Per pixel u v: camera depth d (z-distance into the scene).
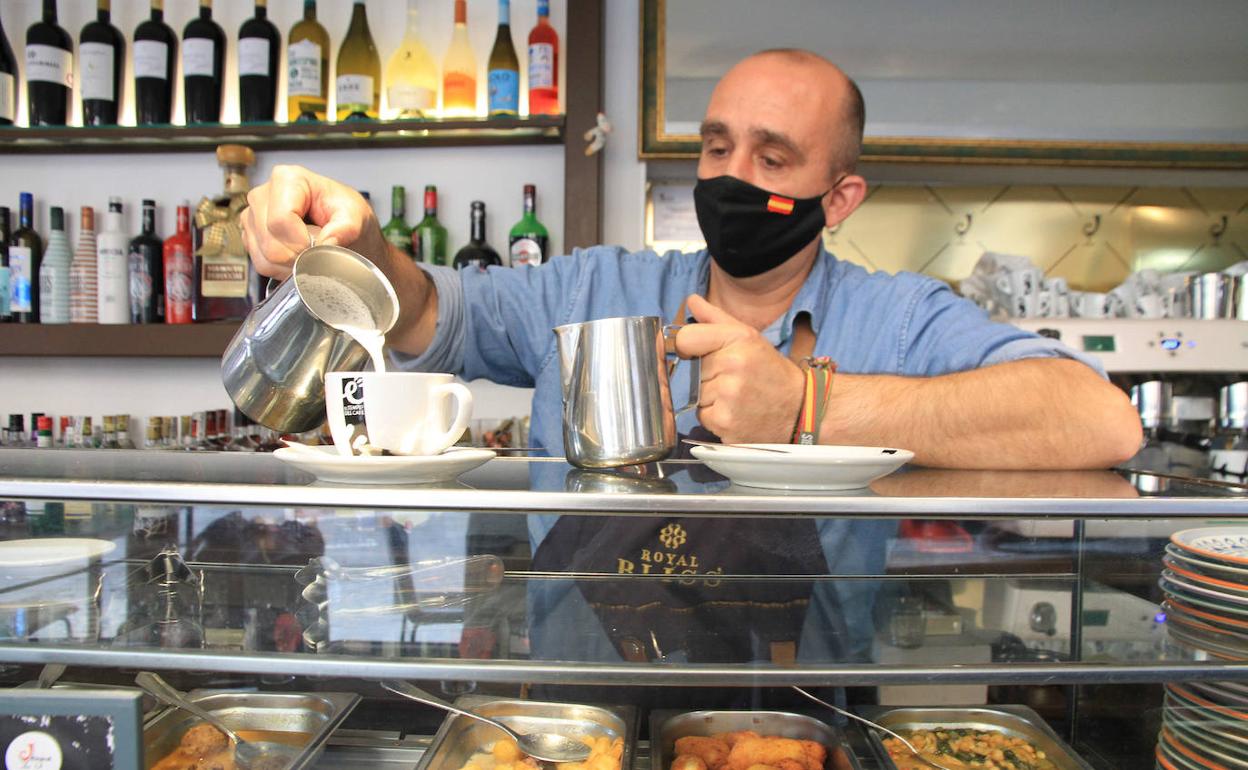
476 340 1.43
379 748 0.60
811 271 1.40
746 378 0.84
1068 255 2.32
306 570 0.58
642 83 2.04
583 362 0.68
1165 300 2.07
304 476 0.64
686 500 0.56
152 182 2.14
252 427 2.02
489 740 0.63
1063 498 0.58
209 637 0.53
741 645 0.54
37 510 0.58
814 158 1.24
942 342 1.27
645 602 0.57
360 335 0.66
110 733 0.53
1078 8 2.05
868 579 0.58
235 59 2.11
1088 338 1.94
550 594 0.57
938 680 0.52
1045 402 0.87
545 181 2.09
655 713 0.68
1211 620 0.55
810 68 1.26
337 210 0.82
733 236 1.26
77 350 1.93
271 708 0.60
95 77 2.00
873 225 2.31
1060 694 0.66
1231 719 0.56
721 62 2.04
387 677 0.52
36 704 0.53
